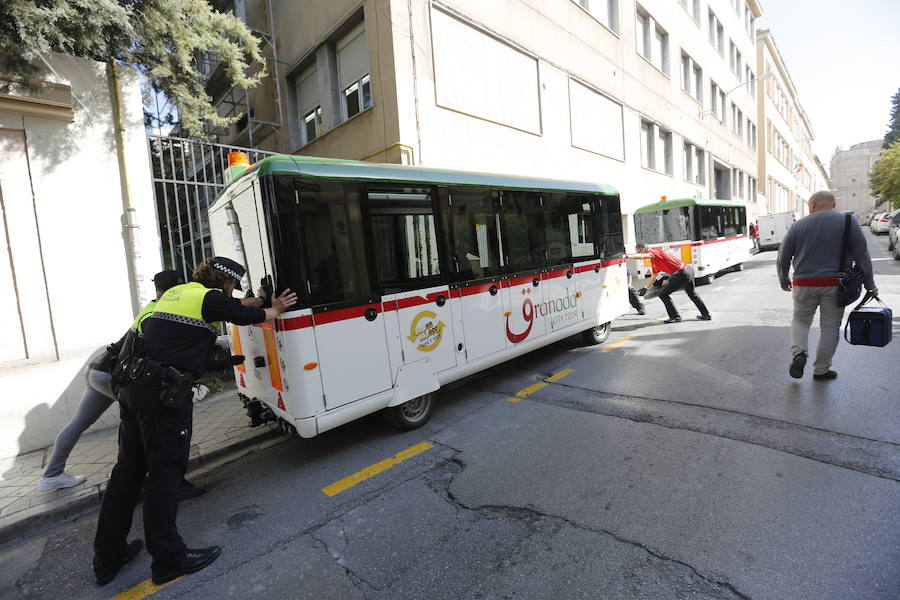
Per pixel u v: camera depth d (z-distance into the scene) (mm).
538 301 5641
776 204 41500
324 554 2705
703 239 13148
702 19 22844
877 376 4609
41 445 4711
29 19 3996
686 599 2100
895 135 62688
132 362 2652
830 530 2475
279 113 11164
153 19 5230
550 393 5098
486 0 9648
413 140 8172
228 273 3156
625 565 2357
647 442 3695
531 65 11062
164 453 2613
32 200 4773
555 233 5973
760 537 2467
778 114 41781
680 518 2695
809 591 2082
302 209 3473
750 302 9641
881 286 9844
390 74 7938
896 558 2238
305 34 10062
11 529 3260
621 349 6664
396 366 4055
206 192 6496
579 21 12797
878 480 2895
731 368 5301
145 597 2496
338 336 3650
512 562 2467
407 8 8102
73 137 5016
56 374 4828
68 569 2844
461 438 4148
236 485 3695
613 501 2939
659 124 17812
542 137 11328
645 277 13805
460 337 4641
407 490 3338
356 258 3785
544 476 3338
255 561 2701
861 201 94500
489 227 5012
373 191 3918
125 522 2713
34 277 4770
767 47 36594
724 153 26281
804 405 4086
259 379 4039
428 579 2400
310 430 3488
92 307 5109
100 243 5188
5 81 4492
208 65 13117
